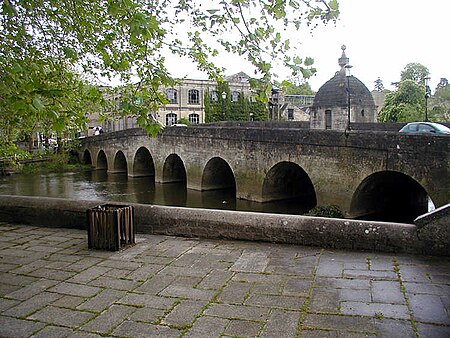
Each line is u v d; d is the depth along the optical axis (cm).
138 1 508
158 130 441
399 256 579
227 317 420
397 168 1369
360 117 2550
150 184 3073
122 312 439
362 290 470
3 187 3005
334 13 432
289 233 652
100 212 650
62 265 591
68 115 453
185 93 5703
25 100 333
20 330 407
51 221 827
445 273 511
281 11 436
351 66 2002
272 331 390
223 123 3497
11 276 553
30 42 597
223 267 561
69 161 4609
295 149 1764
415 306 427
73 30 624
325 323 400
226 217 691
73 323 419
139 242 690
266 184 1995
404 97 4209
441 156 1243
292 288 484
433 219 572
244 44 443
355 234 613
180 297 471
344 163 1549
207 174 2506
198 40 580
